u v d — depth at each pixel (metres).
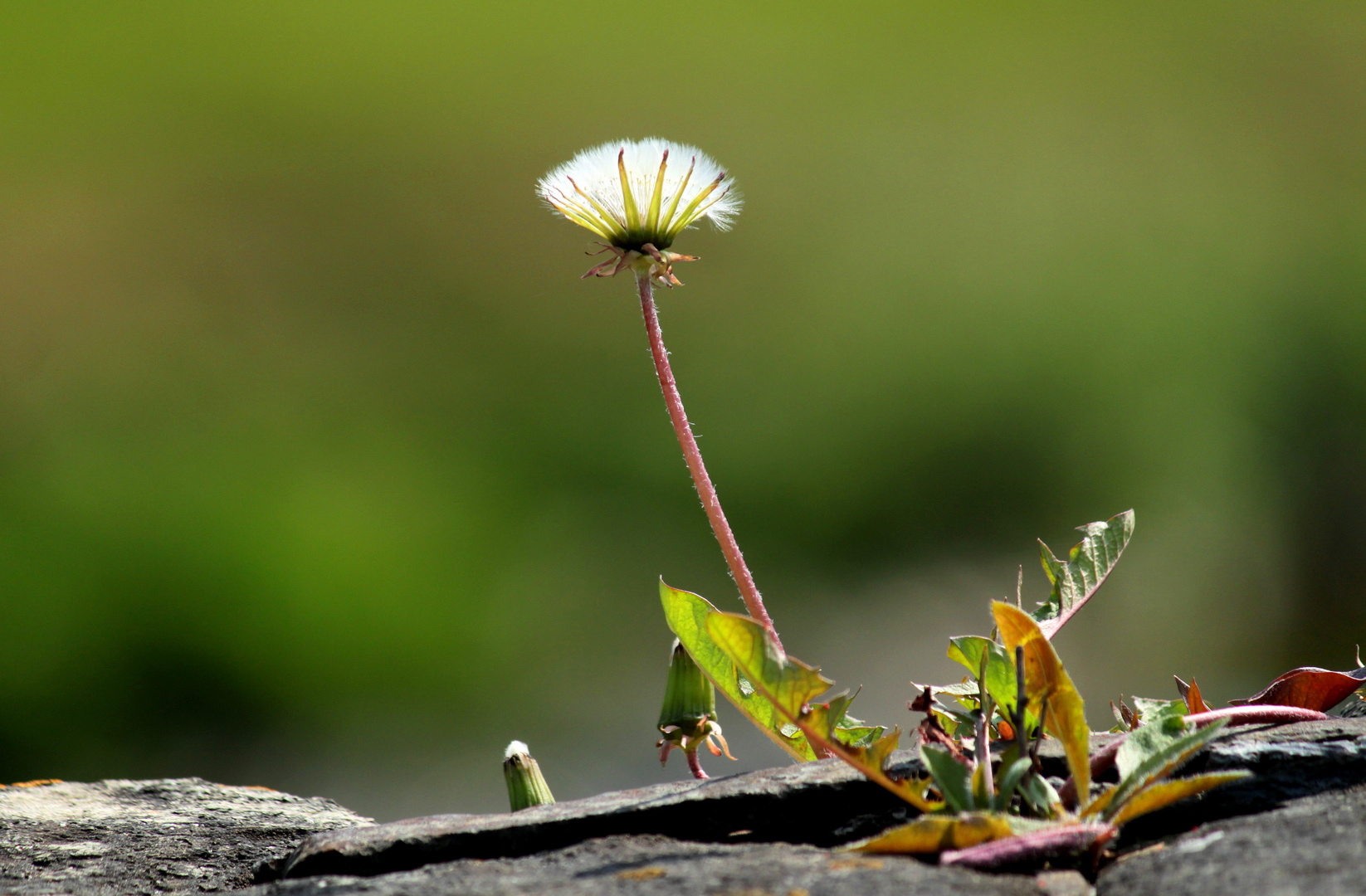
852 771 0.66
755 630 0.65
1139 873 0.63
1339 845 0.63
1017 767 0.64
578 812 0.66
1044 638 0.65
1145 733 0.65
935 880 0.63
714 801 0.66
